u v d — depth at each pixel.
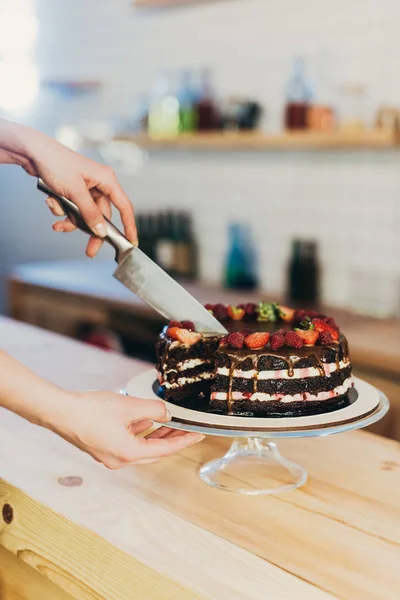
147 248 3.86
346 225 3.18
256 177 3.50
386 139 2.75
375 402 1.34
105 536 1.04
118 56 4.05
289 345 1.37
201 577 0.94
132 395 1.41
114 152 4.25
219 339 1.47
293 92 3.14
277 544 1.03
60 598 1.20
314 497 1.17
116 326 3.37
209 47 3.56
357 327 2.74
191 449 1.39
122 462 1.07
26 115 4.73
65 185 1.42
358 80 3.01
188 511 1.12
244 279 3.52
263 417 1.28
